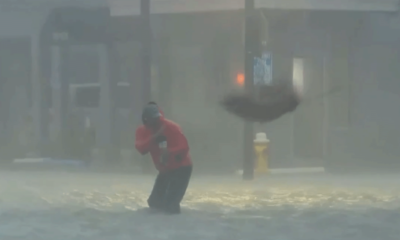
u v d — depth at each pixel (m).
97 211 35.03
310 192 42.28
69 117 58.25
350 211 35.16
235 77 55.09
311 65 56.28
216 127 55.22
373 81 57.19
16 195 41.09
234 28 55.03
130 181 47.94
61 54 58.41
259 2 53.72
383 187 44.69
